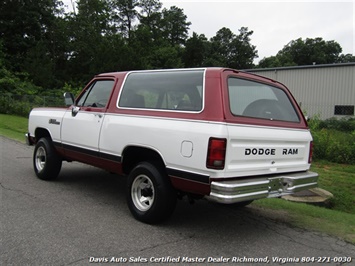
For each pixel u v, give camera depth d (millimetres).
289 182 4488
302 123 5223
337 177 9492
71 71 57656
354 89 27891
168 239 4246
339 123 22484
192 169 4023
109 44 52375
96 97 5809
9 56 49969
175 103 4492
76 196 5879
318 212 5730
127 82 5320
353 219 5457
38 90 40750
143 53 63438
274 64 84812
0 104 25953
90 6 67438
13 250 3732
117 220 4797
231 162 3959
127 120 4906
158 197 4492
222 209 5633
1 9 53188
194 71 4484
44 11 57125
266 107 4793
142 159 5051
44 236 4133
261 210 5680
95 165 5641
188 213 5340
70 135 5996
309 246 4289
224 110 3951
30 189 6152
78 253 3740
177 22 91188
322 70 29406
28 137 7312
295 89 31016
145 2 83875
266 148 4395
